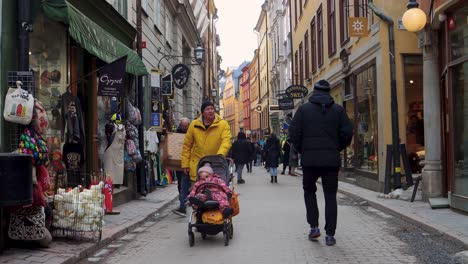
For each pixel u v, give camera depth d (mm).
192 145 8219
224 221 7051
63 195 6926
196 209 7180
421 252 6457
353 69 16266
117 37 11477
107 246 7188
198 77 37500
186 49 29953
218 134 8008
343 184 16406
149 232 8391
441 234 7293
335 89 19688
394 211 9453
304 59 28312
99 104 11102
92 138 10422
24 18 6551
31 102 6227
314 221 7164
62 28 8617
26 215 6137
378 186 13180
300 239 7418
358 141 15773
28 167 5637
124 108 12320
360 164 15578
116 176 10484
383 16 12367
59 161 8328
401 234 7695
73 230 6898
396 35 12398
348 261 6012
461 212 8820
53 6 7094
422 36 10445
